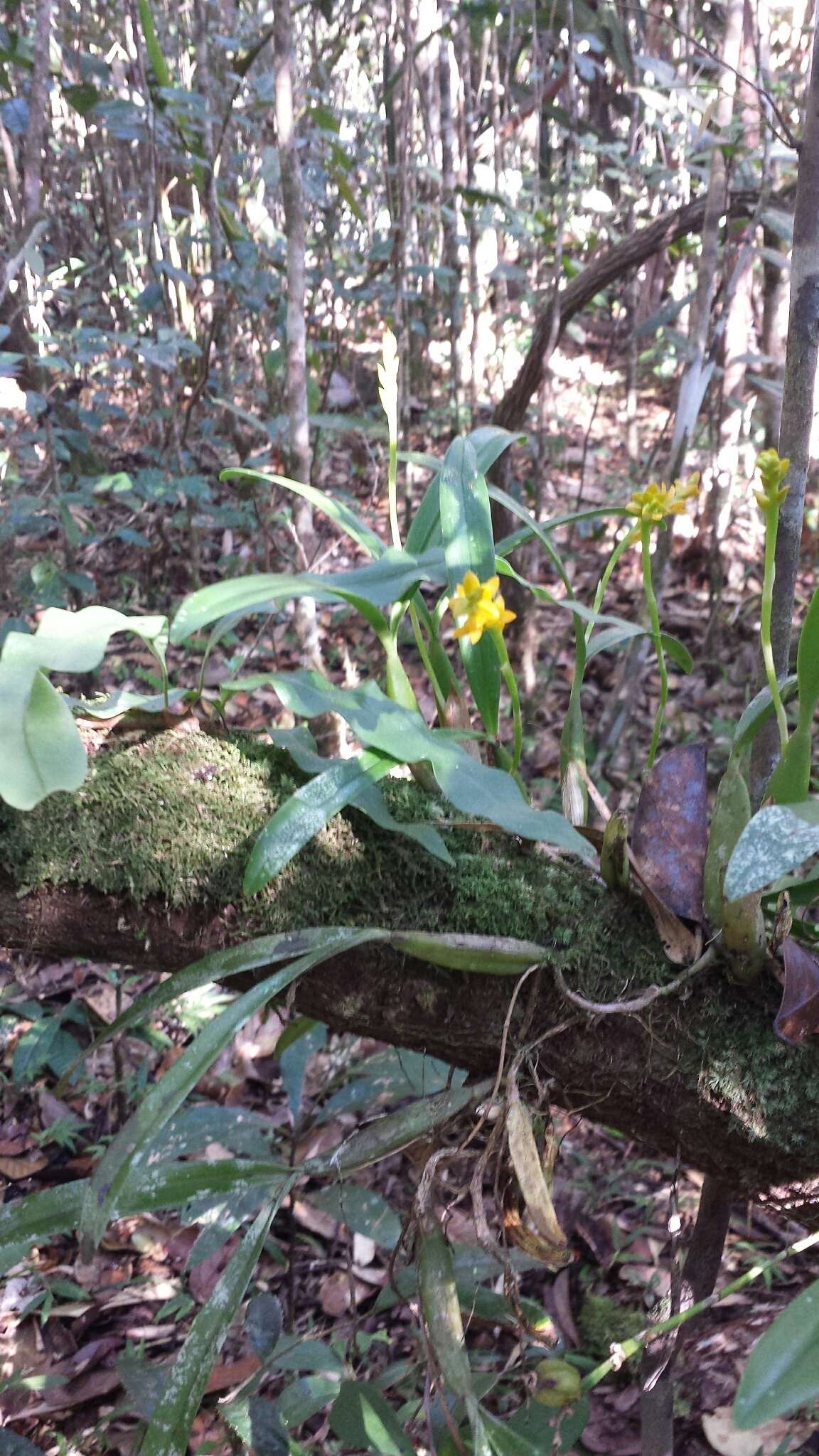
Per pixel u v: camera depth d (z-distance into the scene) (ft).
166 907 2.10
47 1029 4.43
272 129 7.83
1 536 5.62
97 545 6.88
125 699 2.27
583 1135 4.03
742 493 7.86
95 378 8.16
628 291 10.73
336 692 2.13
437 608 2.45
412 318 9.10
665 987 2.04
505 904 2.08
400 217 6.61
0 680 1.87
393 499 2.58
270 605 2.36
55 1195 2.05
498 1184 2.09
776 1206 2.23
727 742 5.85
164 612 7.09
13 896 2.10
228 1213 2.78
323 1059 4.26
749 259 5.26
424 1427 2.62
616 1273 3.52
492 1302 2.46
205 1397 3.26
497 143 6.95
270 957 1.94
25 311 5.93
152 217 6.15
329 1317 3.47
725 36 5.31
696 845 2.10
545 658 6.89
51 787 1.77
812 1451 2.86
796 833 1.75
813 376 2.65
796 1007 1.94
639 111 7.81
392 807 2.15
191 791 2.10
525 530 2.64
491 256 9.28
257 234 6.76
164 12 8.57
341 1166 2.06
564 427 9.98
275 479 2.37
